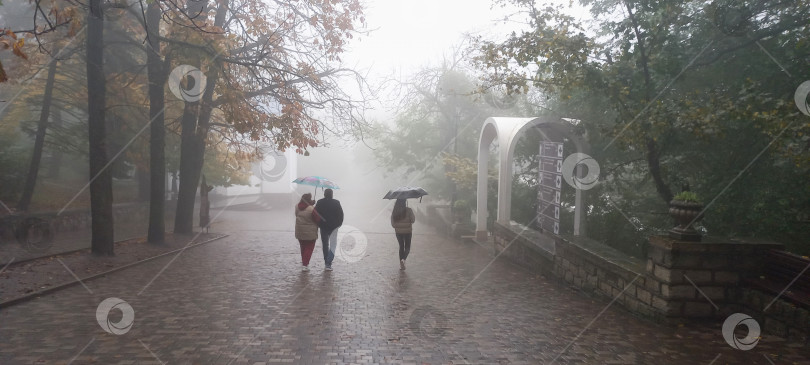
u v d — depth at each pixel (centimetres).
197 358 487
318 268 1059
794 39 859
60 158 2131
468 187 2041
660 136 875
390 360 496
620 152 1203
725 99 781
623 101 910
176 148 2027
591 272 834
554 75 992
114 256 1069
